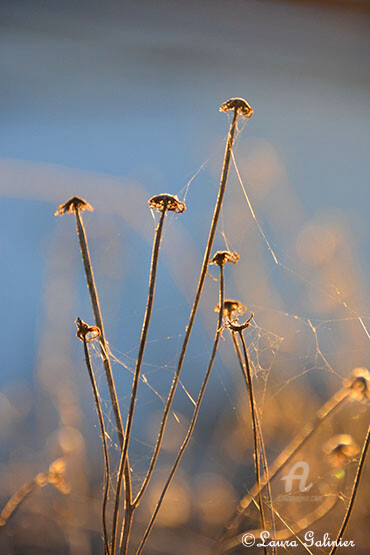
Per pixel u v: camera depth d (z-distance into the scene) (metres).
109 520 1.59
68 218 2.00
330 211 2.34
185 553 1.55
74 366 1.81
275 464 1.51
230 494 1.65
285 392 1.78
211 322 2.05
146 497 1.66
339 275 1.89
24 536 1.57
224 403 2.08
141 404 2.11
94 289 1.35
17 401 1.96
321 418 1.47
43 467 1.68
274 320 1.92
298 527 1.52
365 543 1.53
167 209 1.35
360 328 1.82
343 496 1.55
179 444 1.94
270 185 2.19
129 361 2.20
